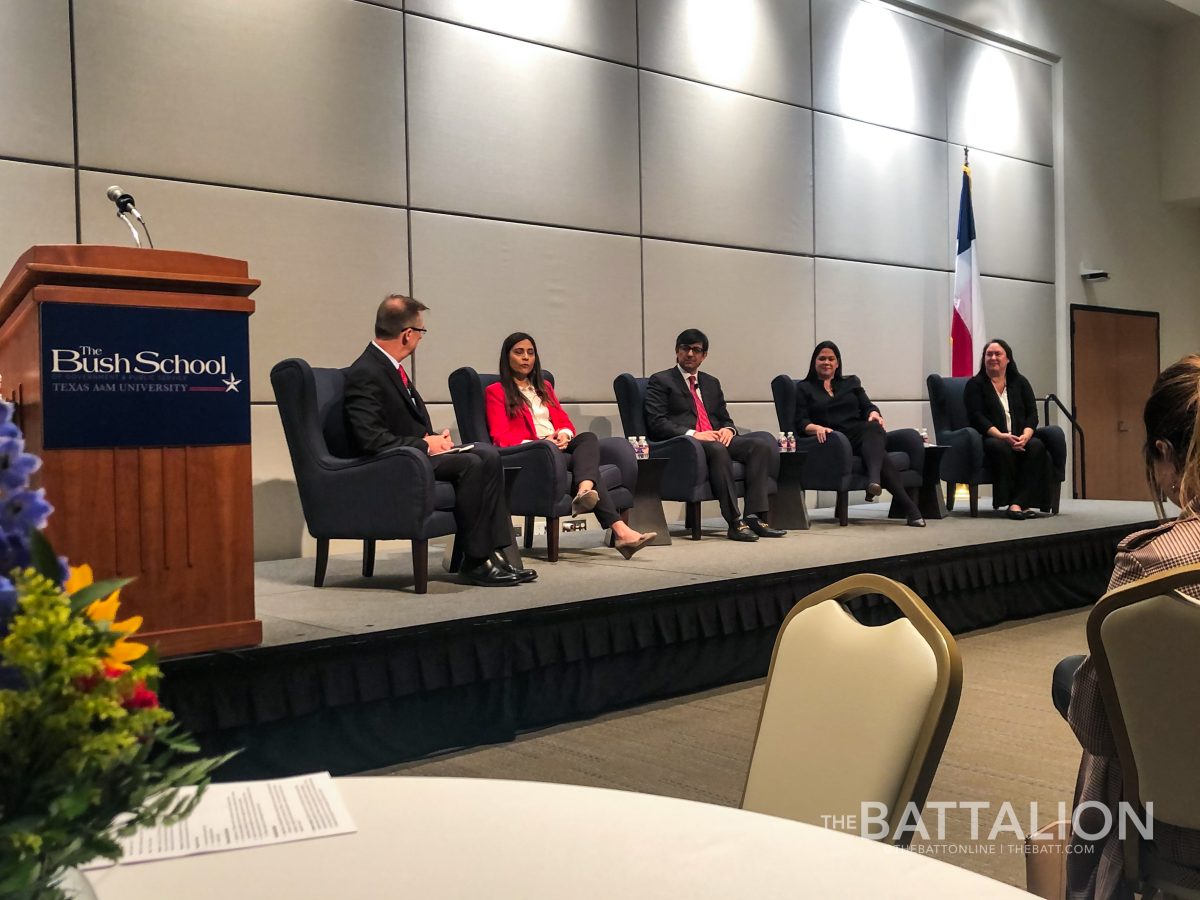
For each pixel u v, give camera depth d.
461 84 4.99
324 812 0.91
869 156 6.98
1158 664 1.21
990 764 2.83
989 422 6.04
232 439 2.59
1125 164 9.05
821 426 5.71
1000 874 2.14
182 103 4.16
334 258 4.58
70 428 2.35
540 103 5.28
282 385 3.57
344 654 2.69
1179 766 1.23
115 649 0.51
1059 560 5.07
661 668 3.48
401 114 4.79
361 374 3.62
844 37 6.81
